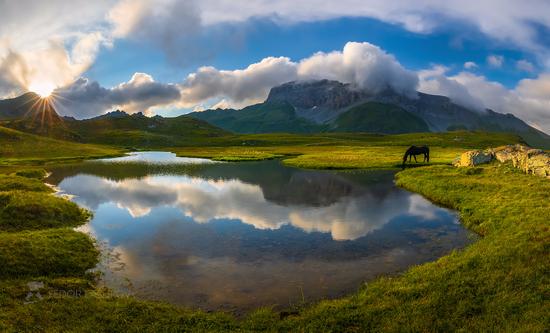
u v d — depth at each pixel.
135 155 120.69
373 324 12.65
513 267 15.58
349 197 39.25
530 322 11.86
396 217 29.97
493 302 13.27
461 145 149.88
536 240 18.05
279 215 31.30
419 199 37.34
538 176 36.62
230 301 15.47
